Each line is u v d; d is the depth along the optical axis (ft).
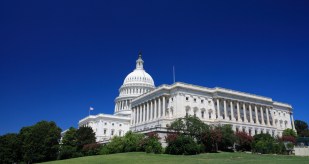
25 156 317.42
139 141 265.75
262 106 430.20
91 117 528.22
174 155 222.07
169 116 367.25
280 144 283.38
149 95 415.64
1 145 334.65
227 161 171.42
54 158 334.65
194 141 245.24
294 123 529.04
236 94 399.65
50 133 343.05
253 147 284.61
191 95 371.35
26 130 362.53
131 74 626.23
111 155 238.27
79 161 217.15
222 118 380.17
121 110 567.18
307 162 157.28
